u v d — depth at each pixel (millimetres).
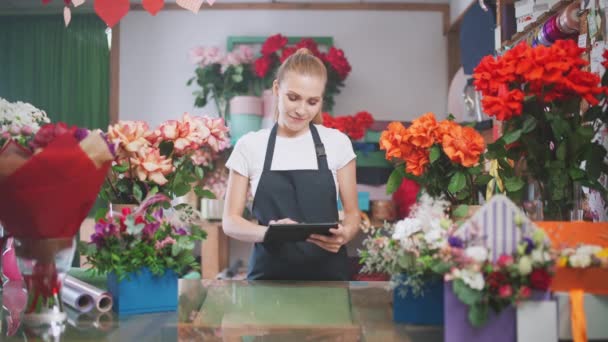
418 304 1343
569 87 1649
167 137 1966
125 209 1570
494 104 1695
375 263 1470
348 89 5676
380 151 4898
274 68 5305
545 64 1647
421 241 1297
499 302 1146
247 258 5555
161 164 1815
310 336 1253
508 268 1135
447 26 5652
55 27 5711
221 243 5113
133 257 1520
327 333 1272
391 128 1926
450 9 5641
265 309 1512
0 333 1319
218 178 5102
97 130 1418
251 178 2260
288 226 1864
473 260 1134
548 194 1771
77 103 5711
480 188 2102
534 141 1750
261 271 2158
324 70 2123
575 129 1740
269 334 1270
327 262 2145
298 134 2262
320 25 5699
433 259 1240
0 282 1867
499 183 1919
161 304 1545
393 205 4750
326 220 2209
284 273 2143
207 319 1419
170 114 5723
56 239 1400
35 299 1407
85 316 1497
